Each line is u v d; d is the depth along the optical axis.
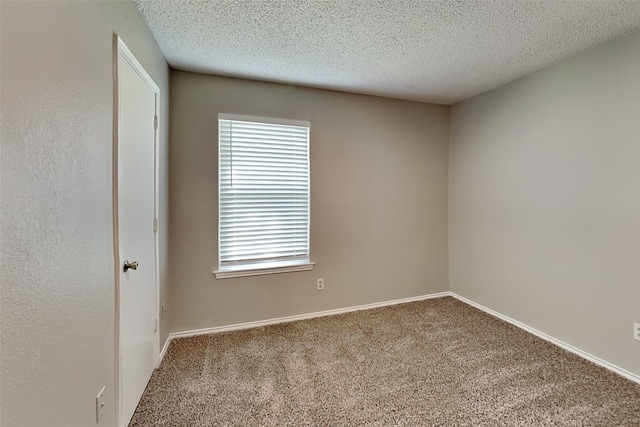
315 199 2.93
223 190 2.65
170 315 2.47
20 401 0.75
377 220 3.20
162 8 1.64
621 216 1.96
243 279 2.69
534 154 2.53
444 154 3.47
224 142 2.63
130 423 1.53
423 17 1.75
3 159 0.69
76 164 1.00
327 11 1.69
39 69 0.81
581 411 1.62
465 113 3.27
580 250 2.20
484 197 3.04
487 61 2.32
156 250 2.00
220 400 1.72
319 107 2.91
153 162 1.94
